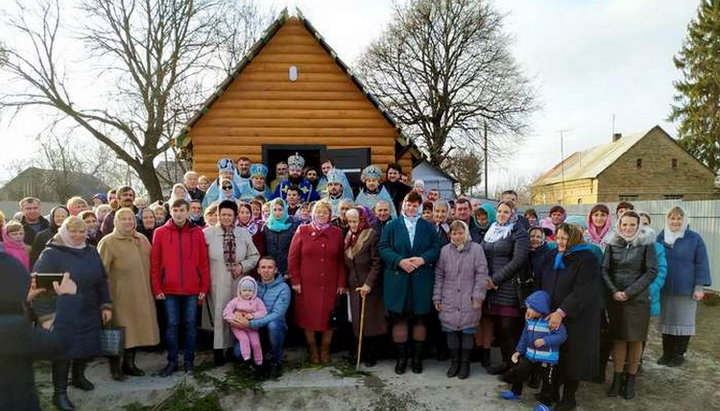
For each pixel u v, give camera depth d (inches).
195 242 199.6
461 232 193.8
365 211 218.4
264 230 227.6
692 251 202.5
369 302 205.9
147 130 795.4
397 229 201.2
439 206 220.4
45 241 218.4
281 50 390.6
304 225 211.8
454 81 1148.5
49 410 173.6
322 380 193.6
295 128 390.9
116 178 1515.7
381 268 206.4
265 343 208.7
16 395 89.3
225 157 386.9
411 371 202.8
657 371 207.3
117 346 177.3
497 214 199.6
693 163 1348.4
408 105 1170.0
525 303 172.2
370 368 206.8
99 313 177.8
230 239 206.5
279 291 204.5
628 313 175.6
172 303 197.2
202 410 177.0
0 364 87.8
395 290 196.9
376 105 389.4
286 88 390.6
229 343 205.3
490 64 1120.8
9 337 88.4
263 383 191.2
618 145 1471.5
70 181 1411.2
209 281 202.8
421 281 198.4
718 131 1268.5
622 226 179.0
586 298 162.6
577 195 1508.4
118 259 192.2
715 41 1261.1
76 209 233.9
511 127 1128.2
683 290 202.7
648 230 177.5
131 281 193.5
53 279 111.9
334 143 391.9
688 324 205.2
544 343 165.0
